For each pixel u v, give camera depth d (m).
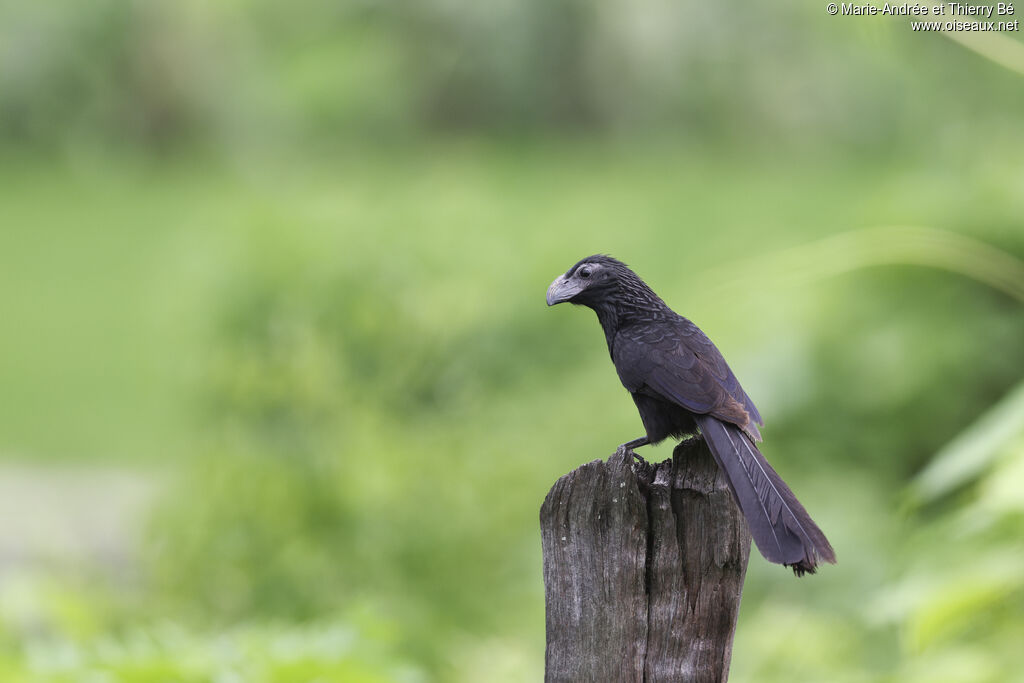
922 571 6.54
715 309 12.14
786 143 41.88
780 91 39.25
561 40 42.22
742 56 37.69
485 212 14.87
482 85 43.94
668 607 4.55
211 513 10.84
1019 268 6.82
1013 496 5.22
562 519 4.64
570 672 4.62
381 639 6.95
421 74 44.09
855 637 8.38
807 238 18.09
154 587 10.91
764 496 4.43
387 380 11.57
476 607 10.61
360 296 12.27
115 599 10.37
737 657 8.98
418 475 10.87
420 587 10.60
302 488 10.72
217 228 14.72
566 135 43.34
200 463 11.16
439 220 13.71
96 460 18.53
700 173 39.94
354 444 10.80
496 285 12.72
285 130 44.22
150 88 44.62
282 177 39.97
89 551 12.27
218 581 10.66
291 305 12.43
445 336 11.72
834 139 39.69
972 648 6.61
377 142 43.78
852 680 7.63
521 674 9.87
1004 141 11.60
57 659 6.02
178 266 15.16
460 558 10.66
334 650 6.15
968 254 6.79
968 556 6.29
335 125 44.03
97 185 42.91
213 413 11.95
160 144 45.28
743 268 7.10
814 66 36.28
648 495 4.60
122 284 32.47
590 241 14.51
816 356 11.62
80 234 37.75
